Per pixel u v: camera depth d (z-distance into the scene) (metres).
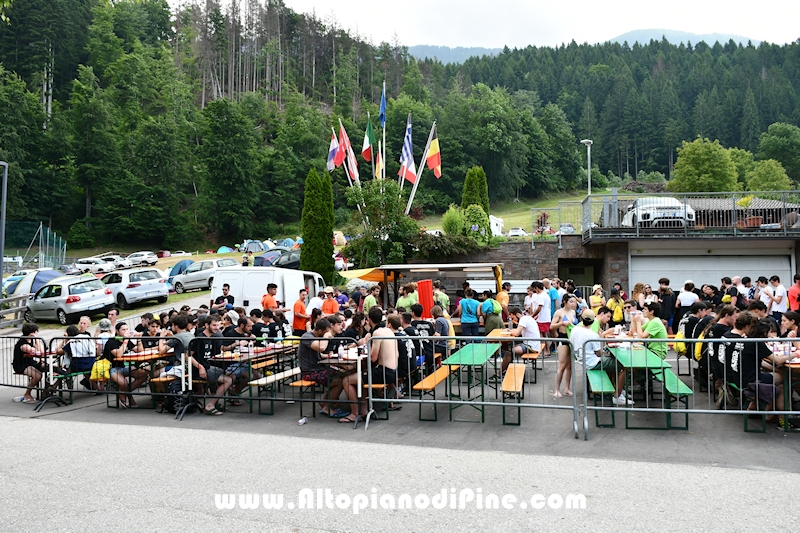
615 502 5.52
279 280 16.80
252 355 9.80
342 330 10.36
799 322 9.47
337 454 7.25
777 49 192.88
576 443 7.61
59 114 92.44
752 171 101.50
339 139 27.77
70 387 10.91
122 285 26.41
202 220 92.44
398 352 9.77
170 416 9.66
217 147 90.56
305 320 14.70
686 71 187.62
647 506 5.41
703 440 7.65
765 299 15.08
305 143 108.25
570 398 10.28
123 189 87.12
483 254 26.11
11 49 108.50
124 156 92.88
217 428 8.76
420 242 26.02
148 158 88.31
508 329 13.25
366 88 158.75
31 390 11.62
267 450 7.47
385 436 8.14
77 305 23.53
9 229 41.53
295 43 168.00
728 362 8.29
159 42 141.12
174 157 90.62
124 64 112.00
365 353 9.17
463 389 11.50
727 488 5.85
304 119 113.00
